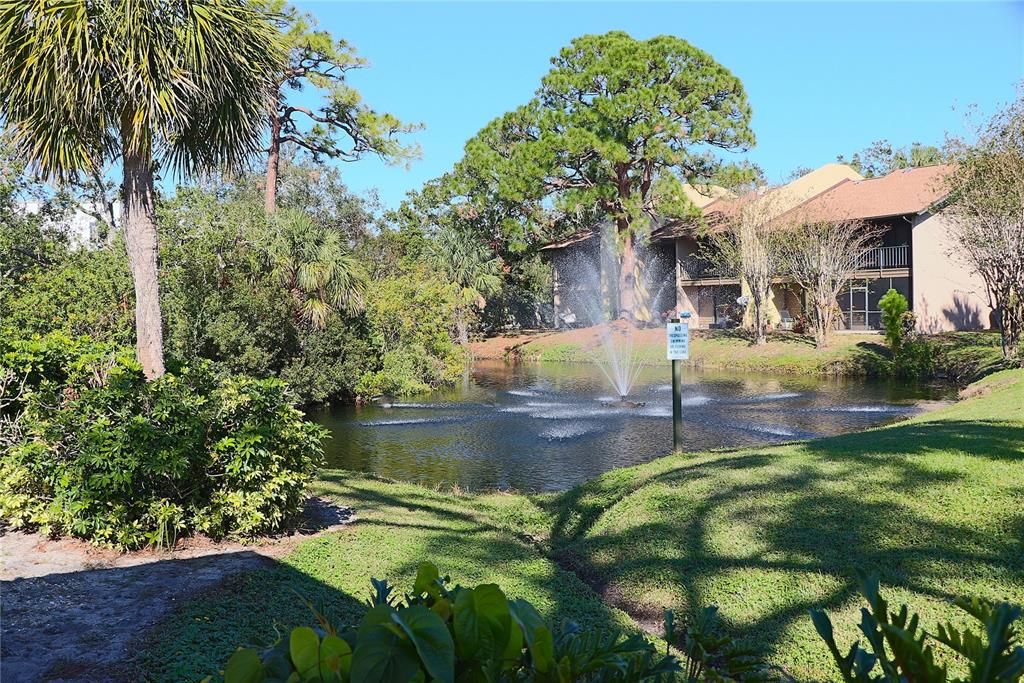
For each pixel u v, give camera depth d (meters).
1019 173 20.97
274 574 6.09
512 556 7.11
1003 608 1.58
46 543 6.85
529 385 26.94
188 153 9.52
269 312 19.48
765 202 34.03
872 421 17.48
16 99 8.09
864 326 34.53
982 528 6.39
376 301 24.62
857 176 41.66
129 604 5.42
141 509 6.83
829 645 1.71
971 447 8.91
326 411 20.56
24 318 16.44
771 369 30.44
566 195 38.19
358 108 33.19
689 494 8.33
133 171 8.66
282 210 23.44
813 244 31.30
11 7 7.71
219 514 6.92
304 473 7.66
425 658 1.56
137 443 6.59
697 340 36.31
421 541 7.39
